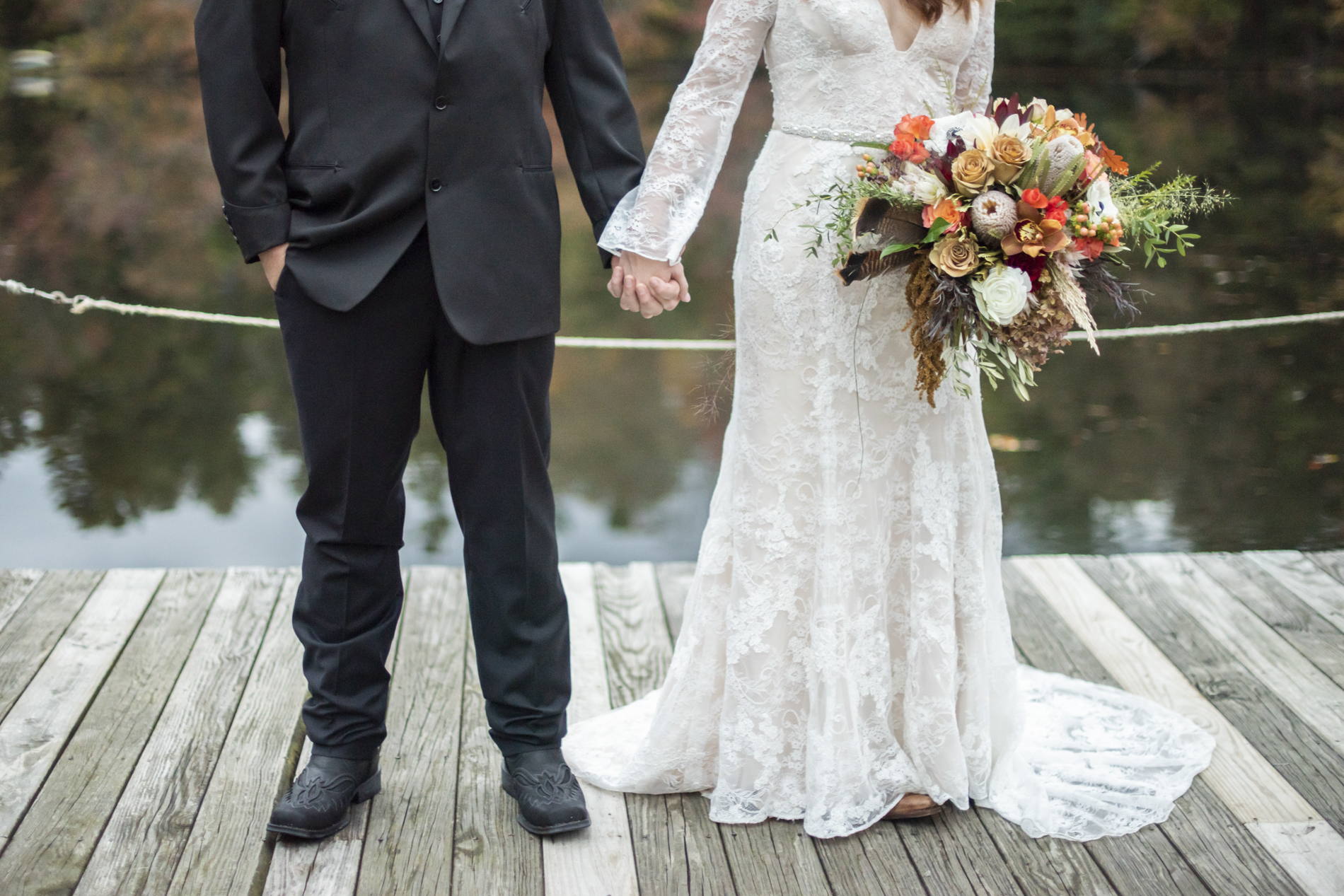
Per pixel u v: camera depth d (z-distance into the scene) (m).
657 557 4.30
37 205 11.43
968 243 1.92
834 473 2.15
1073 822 2.19
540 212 2.07
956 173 1.93
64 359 6.98
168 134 15.91
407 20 1.96
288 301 2.02
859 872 2.07
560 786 2.18
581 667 2.86
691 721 2.29
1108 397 6.11
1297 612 3.09
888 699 2.25
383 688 2.22
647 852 2.12
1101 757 2.40
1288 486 4.83
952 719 2.21
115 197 11.98
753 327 2.19
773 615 2.20
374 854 2.10
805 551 2.20
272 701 2.62
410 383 2.07
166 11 21.98
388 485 2.12
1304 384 6.21
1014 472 5.08
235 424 5.91
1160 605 3.14
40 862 2.05
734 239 10.22
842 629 2.18
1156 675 2.79
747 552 2.21
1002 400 6.11
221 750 2.42
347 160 1.96
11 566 4.15
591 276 9.23
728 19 2.12
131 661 2.78
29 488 4.98
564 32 2.11
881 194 1.96
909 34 2.09
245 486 5.07
